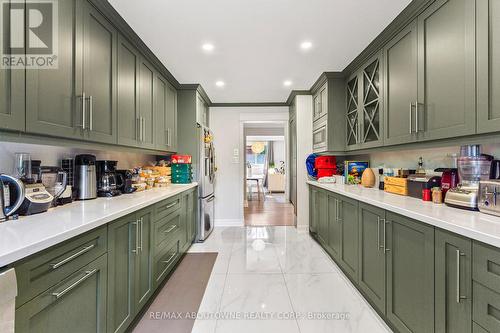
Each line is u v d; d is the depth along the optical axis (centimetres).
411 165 231
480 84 126
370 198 193
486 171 146
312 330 164
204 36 217
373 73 243
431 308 124
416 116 176
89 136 158
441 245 117
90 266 118
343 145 320
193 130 357
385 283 167
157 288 212
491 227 102
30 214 130
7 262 75
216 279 239
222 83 347
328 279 237
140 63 234
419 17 173
